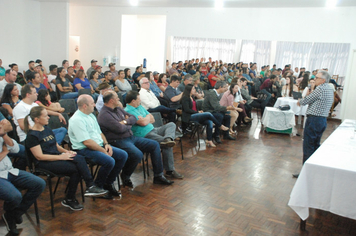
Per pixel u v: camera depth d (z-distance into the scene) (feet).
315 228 8.13
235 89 16.65
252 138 18.04
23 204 7.25
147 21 38.34
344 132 11.32
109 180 9.45
